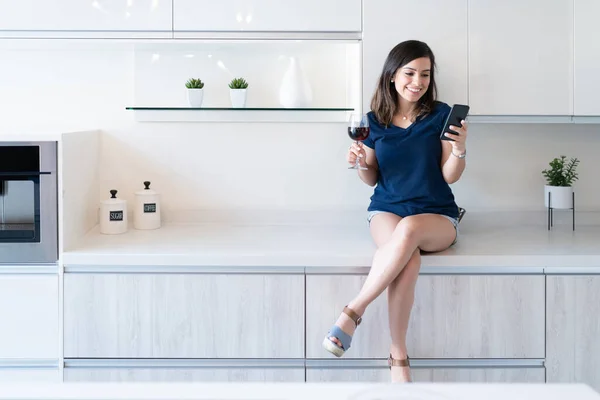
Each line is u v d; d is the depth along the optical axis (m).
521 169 2.91
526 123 2.85
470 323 2.30
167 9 2.57
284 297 2.30
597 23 2.55
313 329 2.31
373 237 2.42
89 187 2.69
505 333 2.30
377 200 2.55
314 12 2.56
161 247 2.38
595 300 2.30
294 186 2.92
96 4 2.56
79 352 2.31
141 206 2.76
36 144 2.25
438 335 2.31
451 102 2.57
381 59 2.56
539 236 2.66
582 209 2.93
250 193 2.92
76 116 2.87
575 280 2.29
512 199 2.92
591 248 2.40
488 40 2.55
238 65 2.86
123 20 2.57
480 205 2.93
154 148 2.89
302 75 2.83
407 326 2.23
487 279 2.29
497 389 0.87
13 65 2.84
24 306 2.30
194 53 2.85
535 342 2.31
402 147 2.47
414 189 2.48
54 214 2.28
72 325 2.30
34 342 2.31
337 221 2.92
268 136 2.90
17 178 2.25
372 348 2.31
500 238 2.61
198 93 2.75
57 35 2.57
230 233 2.70
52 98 2.86
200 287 2.30
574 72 2.56
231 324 2.32
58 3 2.55
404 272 2.20
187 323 2.31
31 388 0.88
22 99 2.86
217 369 2.33
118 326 2.31
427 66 2.43
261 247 2.39
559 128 2.90
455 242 2.50
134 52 2.83
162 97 2.85
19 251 2.29
